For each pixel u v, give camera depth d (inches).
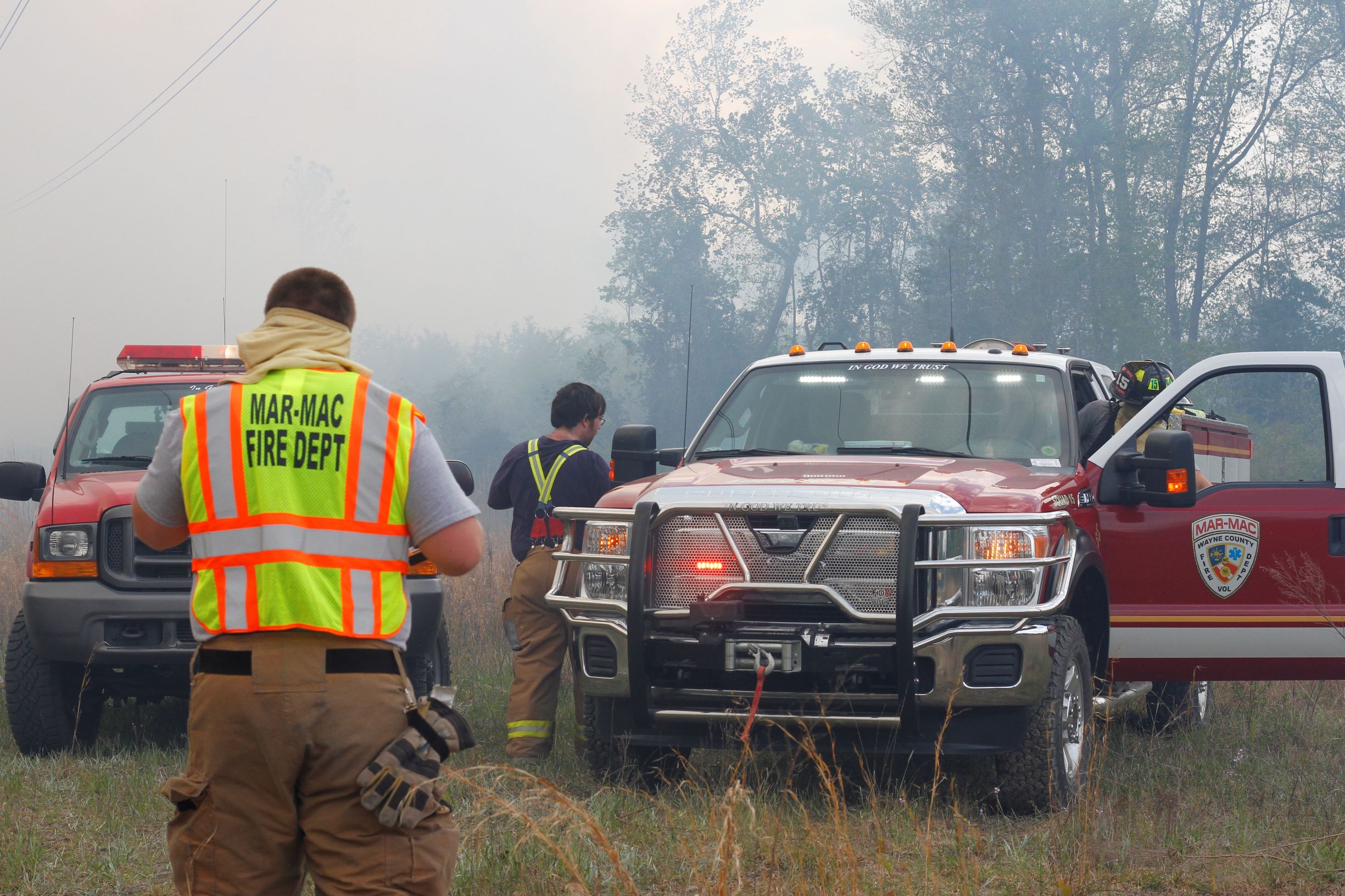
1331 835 210.8
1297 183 2053.4
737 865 171.3
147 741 320.5
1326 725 328.2
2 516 679.1
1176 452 260.1
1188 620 273.9
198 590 124.6
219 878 124.6
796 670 229.8
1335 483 275.0
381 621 125.2
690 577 240.1
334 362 130.3
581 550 258.1
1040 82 1946.4
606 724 259.3
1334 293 2094.0
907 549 224.8
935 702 230.2
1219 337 2078.0
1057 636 240.7
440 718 126.6
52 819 244.2
